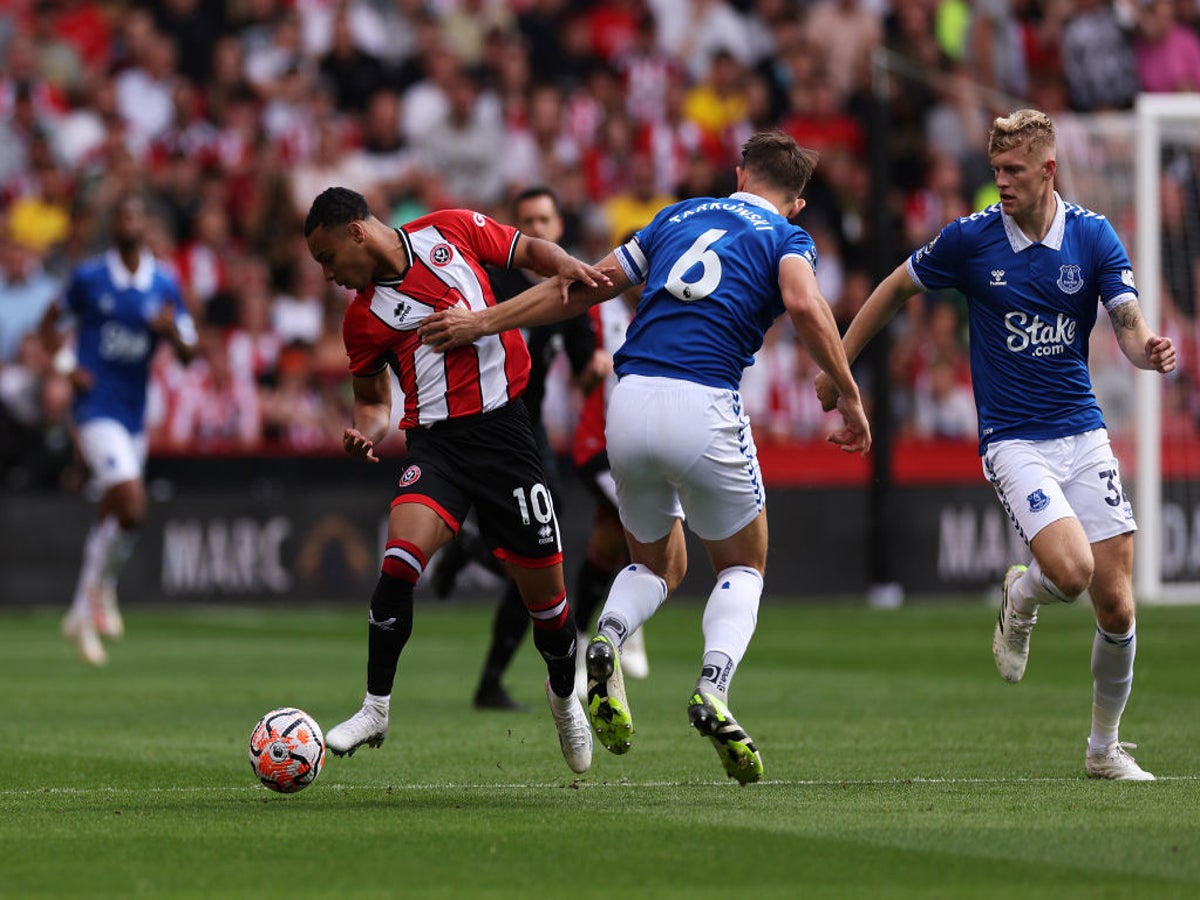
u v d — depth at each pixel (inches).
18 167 2573.8
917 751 1011.9
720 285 784.9
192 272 2522.1
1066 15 3029.0
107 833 710.5
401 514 807.7
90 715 1241.4
